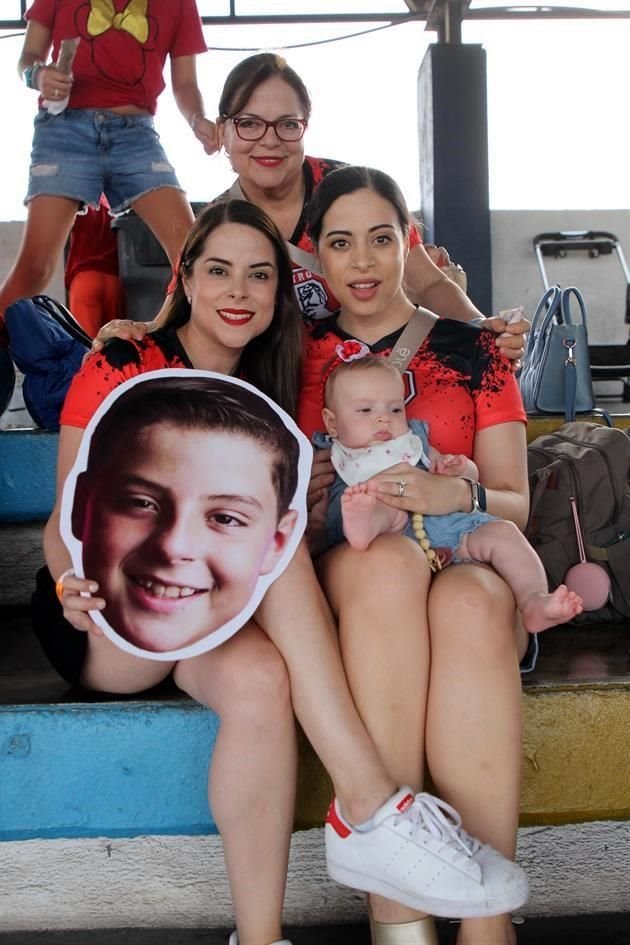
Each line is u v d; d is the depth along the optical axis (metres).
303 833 1.63
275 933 1.36
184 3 3.10
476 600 1.40
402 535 1.53
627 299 5.52
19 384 5.17
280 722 1.36
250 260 1.61
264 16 6.19
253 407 1.48
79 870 1.63
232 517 1.44
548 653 1.84
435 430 1.75
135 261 4.08
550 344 2.82
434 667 1.42
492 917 1.33
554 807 1.58
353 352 1.79
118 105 3.00
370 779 1.33
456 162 6.20
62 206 2.98
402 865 1.30
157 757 1.51
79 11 2.95
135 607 1.43
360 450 1.66
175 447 1.46
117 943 1.57
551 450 2.13
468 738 1.39
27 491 2.24
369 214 1.73
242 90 2.08
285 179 2.14
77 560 1.44
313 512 1.71
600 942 1.56
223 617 1.41
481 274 6.24
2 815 1.51
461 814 1.40
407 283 2.19
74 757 1.51
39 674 1.75
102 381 1.62
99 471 1.45
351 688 1.41
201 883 1.63
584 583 2.02
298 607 1.40
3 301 2.94
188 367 1.68
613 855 1.68
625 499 2.06
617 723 1.57
